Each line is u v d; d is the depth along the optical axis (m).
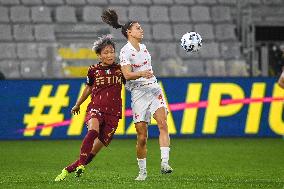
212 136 56.59
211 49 71.81
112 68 28.02
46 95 55.28
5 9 71.88
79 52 67.88
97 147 28.28
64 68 66.44
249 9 73.56
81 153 27.03
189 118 56.34
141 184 26.61
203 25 73.75
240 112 56.94
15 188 25.86
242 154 44.16
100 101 27.86
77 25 70.81
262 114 57.25
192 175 32.00
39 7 72.44
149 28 72.44
